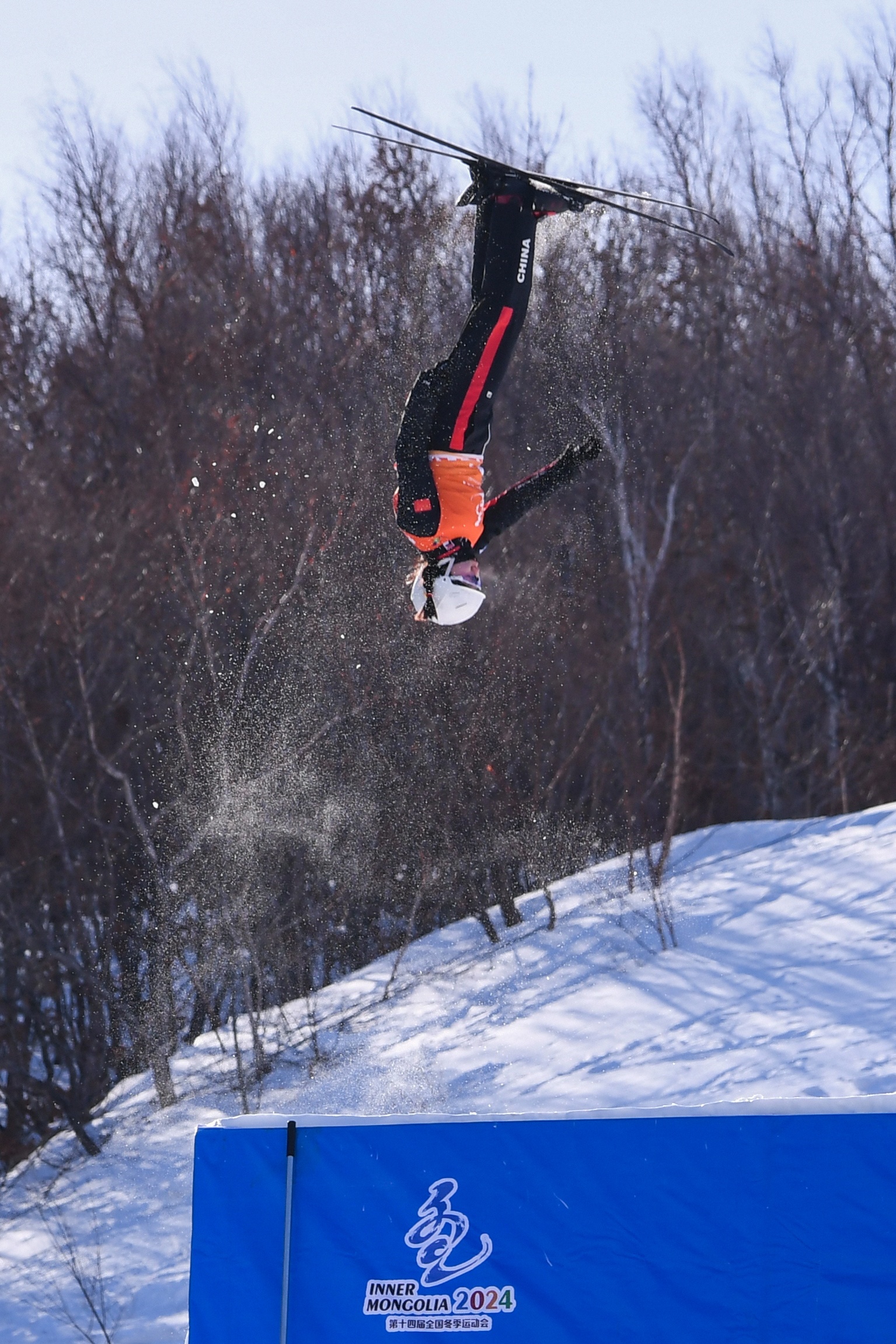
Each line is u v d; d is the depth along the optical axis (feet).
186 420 120.37
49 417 133.59
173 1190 66.33
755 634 141.59
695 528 136.87
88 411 128.88
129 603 104.01
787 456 146.72
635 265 133.49
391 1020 77.92
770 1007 59.26
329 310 131.13
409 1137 27.76
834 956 64.03
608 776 107.34
